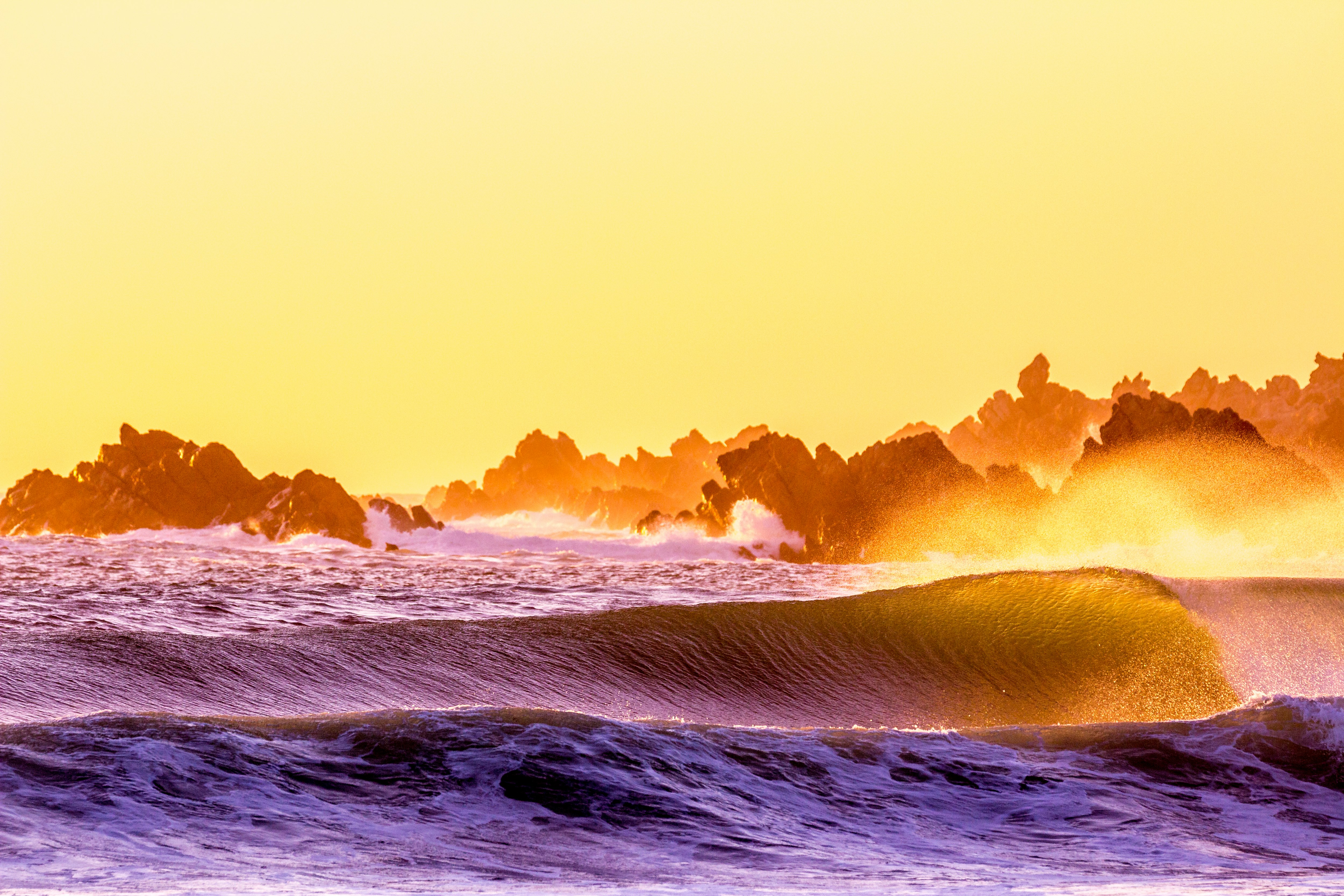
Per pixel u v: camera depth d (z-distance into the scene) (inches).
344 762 1836.9
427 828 1615.4
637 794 1795.0
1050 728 2401.6
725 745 2102.6
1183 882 1565.0
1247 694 3459.6
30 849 1402.6
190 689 2829.7
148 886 1301.7
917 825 1828.2
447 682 3139.8
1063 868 1637.6
